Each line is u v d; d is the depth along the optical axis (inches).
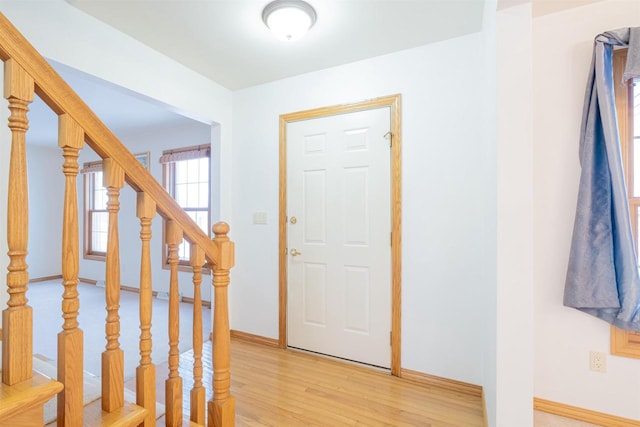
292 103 105.7
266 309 110.3
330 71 99.4
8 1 60.6
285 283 106.2
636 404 66.1
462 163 82.1
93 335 115.6
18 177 34.0
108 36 77.7
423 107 86.7
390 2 69.4
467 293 81.4
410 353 87.5
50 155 221.8
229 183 117.1
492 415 58.6
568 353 71.3
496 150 53.4
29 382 34.2
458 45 82.7
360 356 94.7
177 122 161.3
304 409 73.4
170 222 49.0
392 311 90.0
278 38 76.8
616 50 69.4
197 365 53.9
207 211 164.9
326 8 71.2
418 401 76.9
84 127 38.0
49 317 135.4
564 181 72.1
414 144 87.7
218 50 89.5
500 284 52.5
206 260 55.3
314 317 101.7
